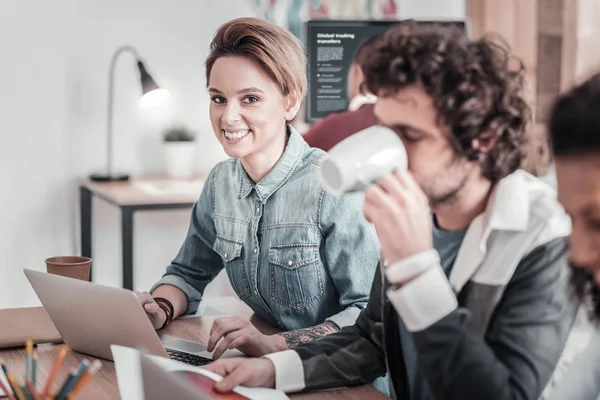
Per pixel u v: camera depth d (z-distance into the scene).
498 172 1.37
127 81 4.13
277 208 2.10
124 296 1.59
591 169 1.09
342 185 1.29
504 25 4.47
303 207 2.07
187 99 4.25
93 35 4.03
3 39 3.74
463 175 1.35
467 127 1.30
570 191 1.12
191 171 4.13
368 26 3.58
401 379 1.61
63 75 3.86
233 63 2.01
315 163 2.10
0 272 3.87
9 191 3.84
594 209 1.10
